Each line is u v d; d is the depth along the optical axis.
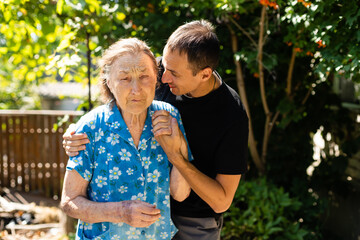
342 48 2.65
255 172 4.15
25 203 5.17
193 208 1.84
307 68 3.78
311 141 4.31
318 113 4.05
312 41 3.04
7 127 5.50
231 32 3.52
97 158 1.47
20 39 3.35
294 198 3.57
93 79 3.79
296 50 3.12
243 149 1.74
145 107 1.42
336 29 2.61
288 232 3.29
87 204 1.43
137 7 3.60
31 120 5.50
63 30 3.13
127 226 1.50
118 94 1.39
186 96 1.77
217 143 1.74
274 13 3.34
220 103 1.74
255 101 3.99
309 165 4.12
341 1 2.53
